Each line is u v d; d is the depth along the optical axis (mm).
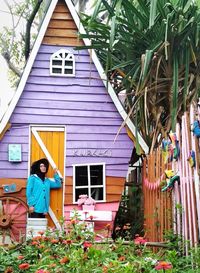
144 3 8477
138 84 8289
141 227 8680
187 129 5637
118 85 9539
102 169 8805
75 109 8891
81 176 8789
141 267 3746
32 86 8859
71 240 4539
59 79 8930
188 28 7938
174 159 6227
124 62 8570
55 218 8586
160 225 6961
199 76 8578
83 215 8320
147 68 7617
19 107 8781
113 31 7676
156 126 8664
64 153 8781
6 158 8664
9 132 8727
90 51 8820
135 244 4773
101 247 4688
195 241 5242
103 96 8945
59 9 9039
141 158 9328
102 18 10328
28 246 4957
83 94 8930
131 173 10586
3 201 8531
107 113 8922
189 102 8547
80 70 8969
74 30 9023
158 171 7238
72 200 8672
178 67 8414
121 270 3578
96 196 8766
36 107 8820
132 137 8844
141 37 8391
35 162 8609
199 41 8164
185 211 5680
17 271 4461
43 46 8961
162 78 8453
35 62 8906
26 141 8727
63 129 8844
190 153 5395
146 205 8344
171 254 4625
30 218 8273
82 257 3838
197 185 5195
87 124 8875
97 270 3625
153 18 7414
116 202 8734
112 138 8859
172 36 8016
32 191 8406
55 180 8641
